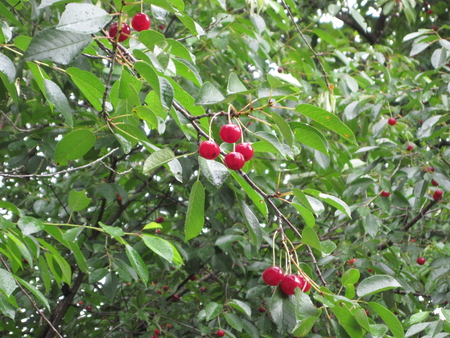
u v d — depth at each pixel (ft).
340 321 5.21
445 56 10.78
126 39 5.25
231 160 4.96
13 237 5.62
